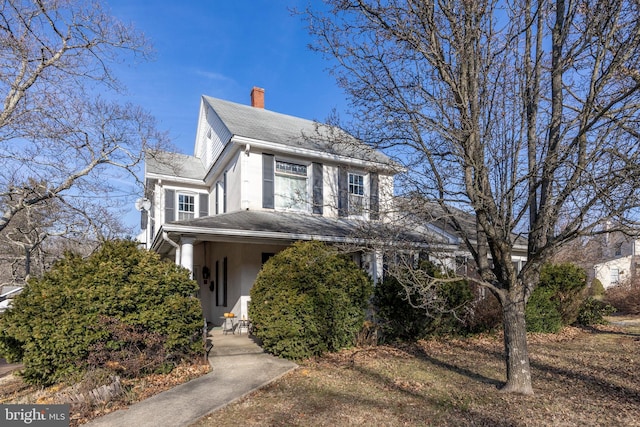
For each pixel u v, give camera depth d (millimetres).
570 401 5215
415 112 5684
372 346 8633
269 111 16578
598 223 4668
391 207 6785
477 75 5574
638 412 4812
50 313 5781
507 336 5719
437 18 5859
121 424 4453
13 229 16547
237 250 11188
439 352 8383
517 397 5348
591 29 5004
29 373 5734
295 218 11141
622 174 4520
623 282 20156
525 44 5938
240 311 10750
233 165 12289
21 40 10234
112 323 6074
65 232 15641
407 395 5449
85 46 11578
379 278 9805
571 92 5676
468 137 5500
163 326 6531
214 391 5555
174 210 15148
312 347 7660
